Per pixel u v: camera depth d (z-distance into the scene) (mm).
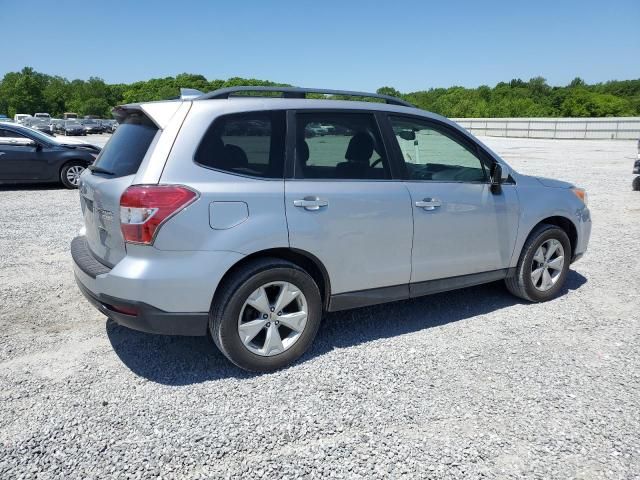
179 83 127312
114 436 2842
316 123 3656
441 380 3469
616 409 3139
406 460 2668
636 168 11703
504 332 4250
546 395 3291
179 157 3195
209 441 2805
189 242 3152
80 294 5066
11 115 121688
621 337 4160
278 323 3549
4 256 6328
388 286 3975
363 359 3762
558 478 2547
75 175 12031
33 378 3463
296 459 2672
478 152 4461
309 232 3490
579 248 5164
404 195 3914
